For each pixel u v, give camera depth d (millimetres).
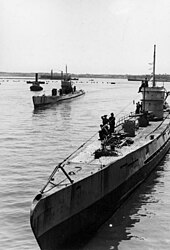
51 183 18953
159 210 24078
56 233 18094
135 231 21188
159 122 42812
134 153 26797
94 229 21203
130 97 129500
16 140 46344
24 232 20797
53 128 56375
